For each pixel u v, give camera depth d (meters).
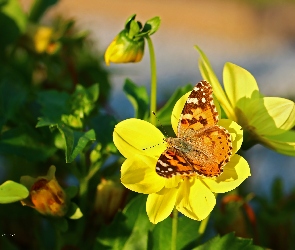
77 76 0.65
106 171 0.55
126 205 0.53
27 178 0.52
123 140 0.49
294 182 0.95
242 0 2.13
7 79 0.59
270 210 0.59
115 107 1.00
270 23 2.02
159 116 0.55
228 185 0.49
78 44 0.64
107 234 0.52
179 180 0.49
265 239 0.59
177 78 1.54
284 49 1.88
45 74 0.65
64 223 0.51
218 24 2.02
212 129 0.49
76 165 0.54
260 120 0.52
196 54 1.81
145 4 2.12
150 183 0.49
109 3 2.07
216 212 0.55
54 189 0.51
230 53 1.87
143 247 0.52
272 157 1.01
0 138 0.54
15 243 0.59
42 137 0.54
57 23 0.67
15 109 0.57
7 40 0.64
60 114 0.54
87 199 0.54
